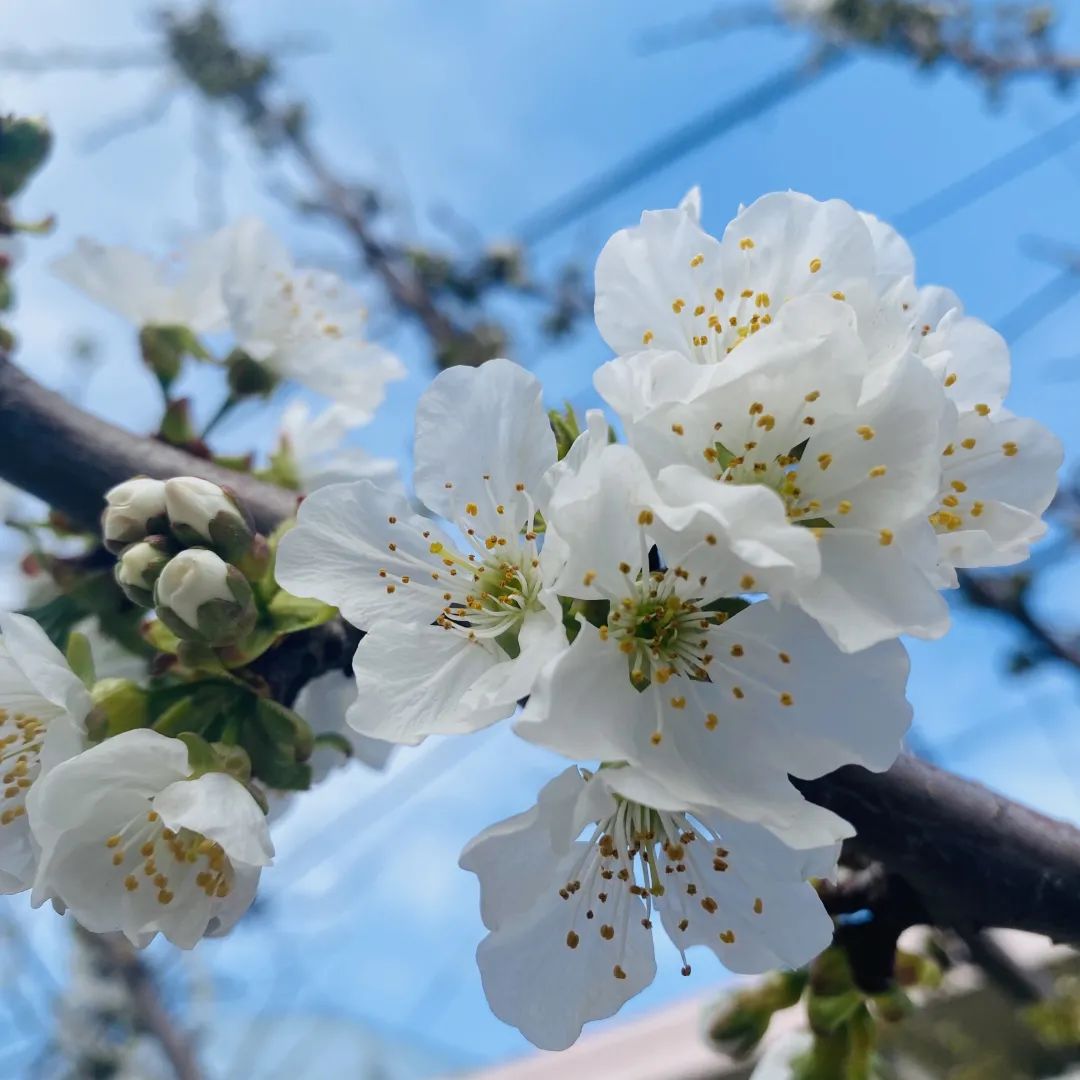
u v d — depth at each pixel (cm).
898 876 11
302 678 11
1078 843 10
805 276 10
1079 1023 21
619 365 9
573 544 8
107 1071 38
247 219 15
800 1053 12
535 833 9
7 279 14
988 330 11
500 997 9
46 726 11
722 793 8
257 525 13
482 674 9
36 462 13
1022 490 10
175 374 14
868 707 8
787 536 8
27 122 14
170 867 10
